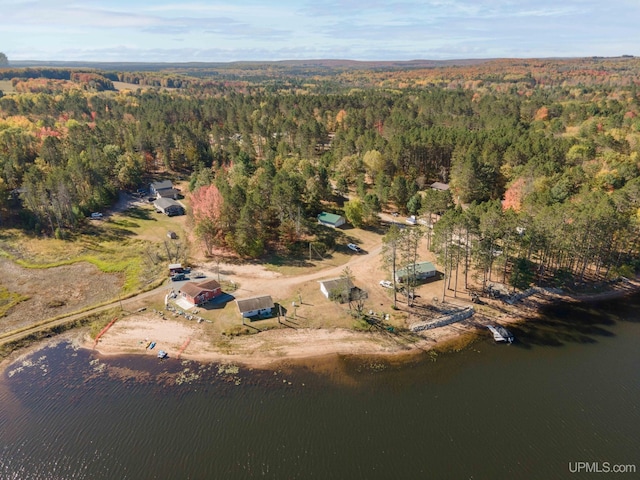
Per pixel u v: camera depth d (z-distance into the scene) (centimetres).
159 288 8606
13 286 8956
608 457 4869
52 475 4716
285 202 10519
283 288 8544
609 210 7919
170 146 16950
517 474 4666
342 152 15900
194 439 5150
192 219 10938
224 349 6825
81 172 13088
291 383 6125
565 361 6525
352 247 10325
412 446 5028
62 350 6919
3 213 12262
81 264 9950
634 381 6078
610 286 8544
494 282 8631
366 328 7269
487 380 6147
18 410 5656
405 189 12706
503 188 13325
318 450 4981
